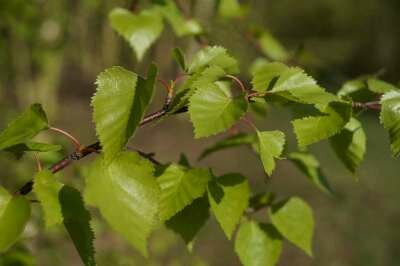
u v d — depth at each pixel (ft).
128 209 1.54
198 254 6.61
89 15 9.86
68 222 1.54
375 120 12.21
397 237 7.73
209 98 1.58
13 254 2.42
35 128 1.61
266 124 9.75
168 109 1.62
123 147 1.53
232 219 1.70
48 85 11.16
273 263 1.81
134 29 2.08
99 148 1.62
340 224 7.95
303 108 1.67
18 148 1.63
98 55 14.56
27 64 10.32
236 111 1.57
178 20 2.23
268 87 1.63
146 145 11.18
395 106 1.65
